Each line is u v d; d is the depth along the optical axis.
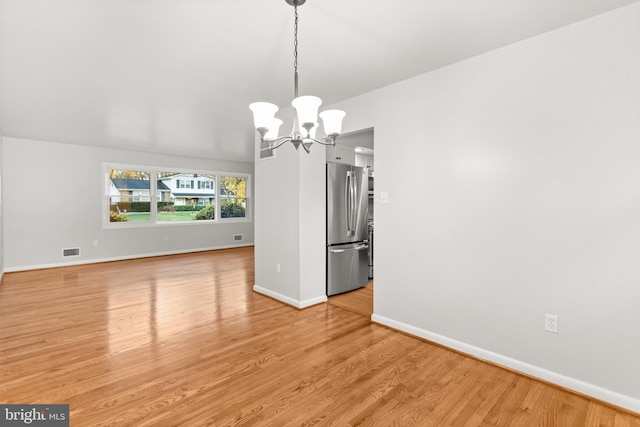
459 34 2.13
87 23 1.99
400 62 2.54
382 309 3.14
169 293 4.23
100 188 6.30
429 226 2.74
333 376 2.21
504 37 2.17
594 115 1.94
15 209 5.45
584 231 1.99
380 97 3.08
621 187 1.86
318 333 2.94
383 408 1.87
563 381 2.07
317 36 2.15
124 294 4.17
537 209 2.16
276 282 3.98
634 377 1.84
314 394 2.01
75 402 1.91
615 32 1.86
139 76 2.82
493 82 2.35
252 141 5.74
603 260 1.92
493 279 2.38
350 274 4.37
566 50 2.04
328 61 2.52
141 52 2.38
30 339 2.79
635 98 1.81
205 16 1.91
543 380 2.15
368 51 2.36
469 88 2.47
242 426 1.72
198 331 2.98
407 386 2.09
